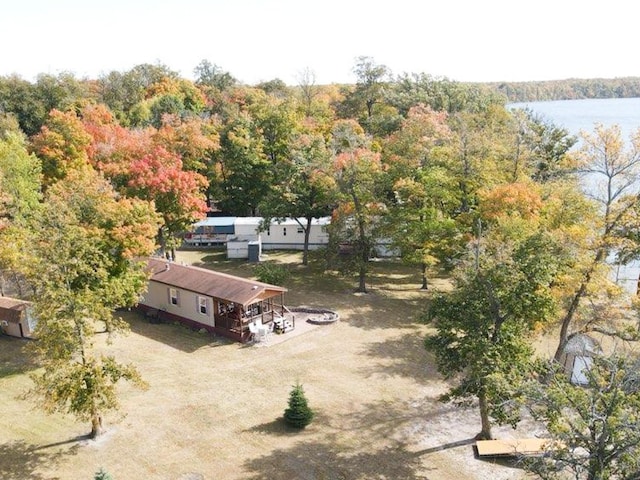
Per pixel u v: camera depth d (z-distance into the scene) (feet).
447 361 68.44
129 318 114.93
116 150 148.87
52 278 65.10
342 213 131.75
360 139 146.61
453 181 123.85
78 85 234.38
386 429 73.15
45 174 146.82
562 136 176.35
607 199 82.64
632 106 637.30
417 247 126.72
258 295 101.30
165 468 63.36
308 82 281.95
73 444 67.82
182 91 284.20
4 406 75.77
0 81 209.87
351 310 120.37
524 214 104.78
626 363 49.03
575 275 78.89
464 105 225.56
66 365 65.31
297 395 72.95
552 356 96.27
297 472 63.00
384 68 251.60
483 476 62.75
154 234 97.86
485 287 65.82
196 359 94.38
